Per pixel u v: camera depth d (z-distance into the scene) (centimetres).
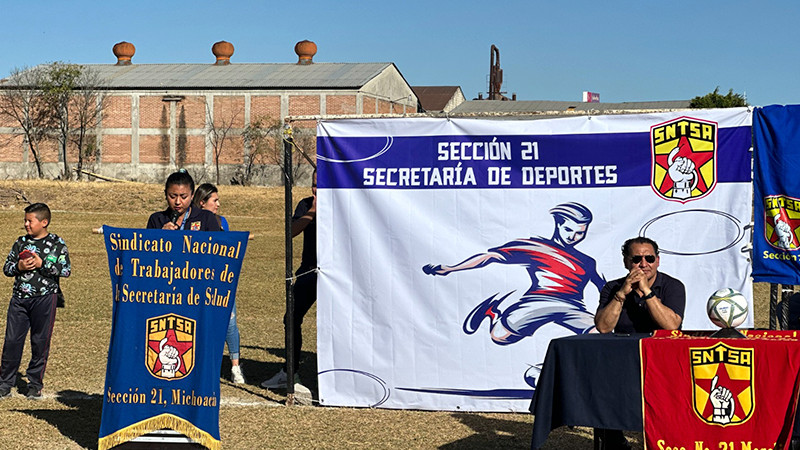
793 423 520
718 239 741
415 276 775
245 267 2128
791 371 520
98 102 6384
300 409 772
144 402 633
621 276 752
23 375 905
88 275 1947
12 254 804
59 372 912
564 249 759
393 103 6744
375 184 779
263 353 1058
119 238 638
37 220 795
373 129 780
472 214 769
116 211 4272
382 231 779
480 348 768
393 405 779
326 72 6438
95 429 700
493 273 767
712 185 741
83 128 6328
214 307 634
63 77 6322
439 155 772
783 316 744
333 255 786
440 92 8950
